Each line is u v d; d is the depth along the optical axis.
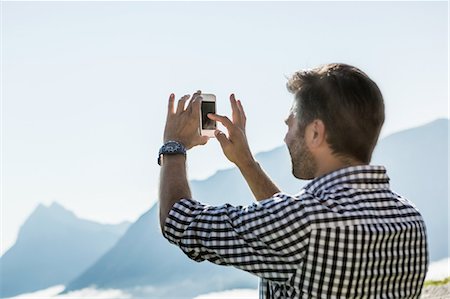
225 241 2.54
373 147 2.63
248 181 2.99
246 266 2.53
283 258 2.47
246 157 2.99
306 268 2.46
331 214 2.47
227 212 2.58
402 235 2.59
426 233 2.74
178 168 2.78
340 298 2.46
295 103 2.66
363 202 2.53
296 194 2.62
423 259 2.71
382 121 2.62
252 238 2.50
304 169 2.67
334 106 2.55
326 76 2.59
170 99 2.96
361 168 2.57
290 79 2.69
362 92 2.56
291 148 2.68
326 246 2.44
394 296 2.60
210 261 2.62
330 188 2.56
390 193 2.64
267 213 2.49
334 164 2.60
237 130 2.95
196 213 2.63
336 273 2.45
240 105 3.04
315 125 2.59
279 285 2.56
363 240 2.46
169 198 2.70
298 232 2.45
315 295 2.46
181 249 2.64
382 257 2.53
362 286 2.49
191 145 2.91
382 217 2.55
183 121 2.90
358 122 2.55
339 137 2.56
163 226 2.66
